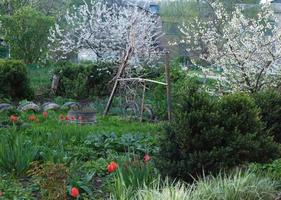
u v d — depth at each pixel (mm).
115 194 5789
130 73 15023
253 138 6449
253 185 5684
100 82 19188
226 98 6629
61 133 9219
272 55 11609
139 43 17484
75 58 25766
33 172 6438
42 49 25062
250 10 25641
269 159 6578
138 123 12812
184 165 6164
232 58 11891
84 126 11070
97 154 8414
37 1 35562
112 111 14711
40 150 7465
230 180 5691
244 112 6523
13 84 17625
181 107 6492
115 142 8992
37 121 11914
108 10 21016
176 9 34625
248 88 11961
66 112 14641
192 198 5371
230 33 12055
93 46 20344
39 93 19094
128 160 6863
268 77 11852
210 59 12641
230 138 6285
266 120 7770
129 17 19531
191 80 13484
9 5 33469
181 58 19516
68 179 6152
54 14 34938
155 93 14055
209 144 6262
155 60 18250
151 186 5961
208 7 30625
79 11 21406
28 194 5945
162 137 6520
